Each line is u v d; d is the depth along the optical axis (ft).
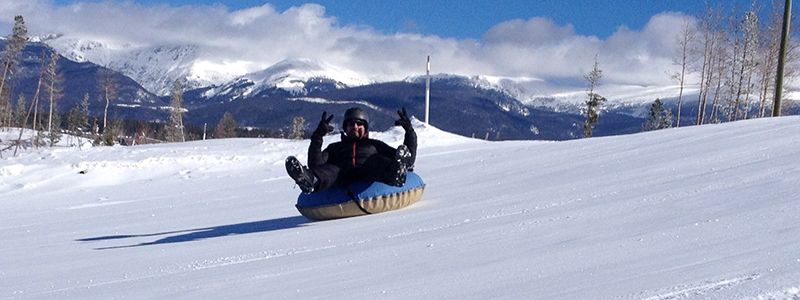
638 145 38.83
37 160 63.72
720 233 13.29
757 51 136.15
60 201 45.47
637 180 24.85
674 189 21.07
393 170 23.48
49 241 26.30
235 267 16.08
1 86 149.28
